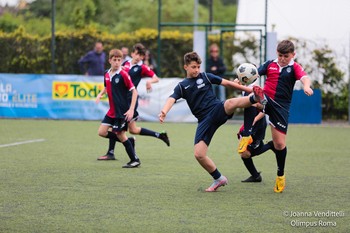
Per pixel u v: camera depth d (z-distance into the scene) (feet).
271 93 39.42
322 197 37.06
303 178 44.19
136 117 51.80
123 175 44.16
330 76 93.09
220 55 92.94
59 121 87.51
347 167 49.78
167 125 84.23
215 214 32.22
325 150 61.16
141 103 88.69
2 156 53.11
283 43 39.22
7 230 28.60
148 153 56.75
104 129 50.93
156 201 35.24
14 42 96.53
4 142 63.36
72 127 79.46
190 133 74.64
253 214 32.30
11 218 30.78
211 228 29.43
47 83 89.66
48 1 145.28
